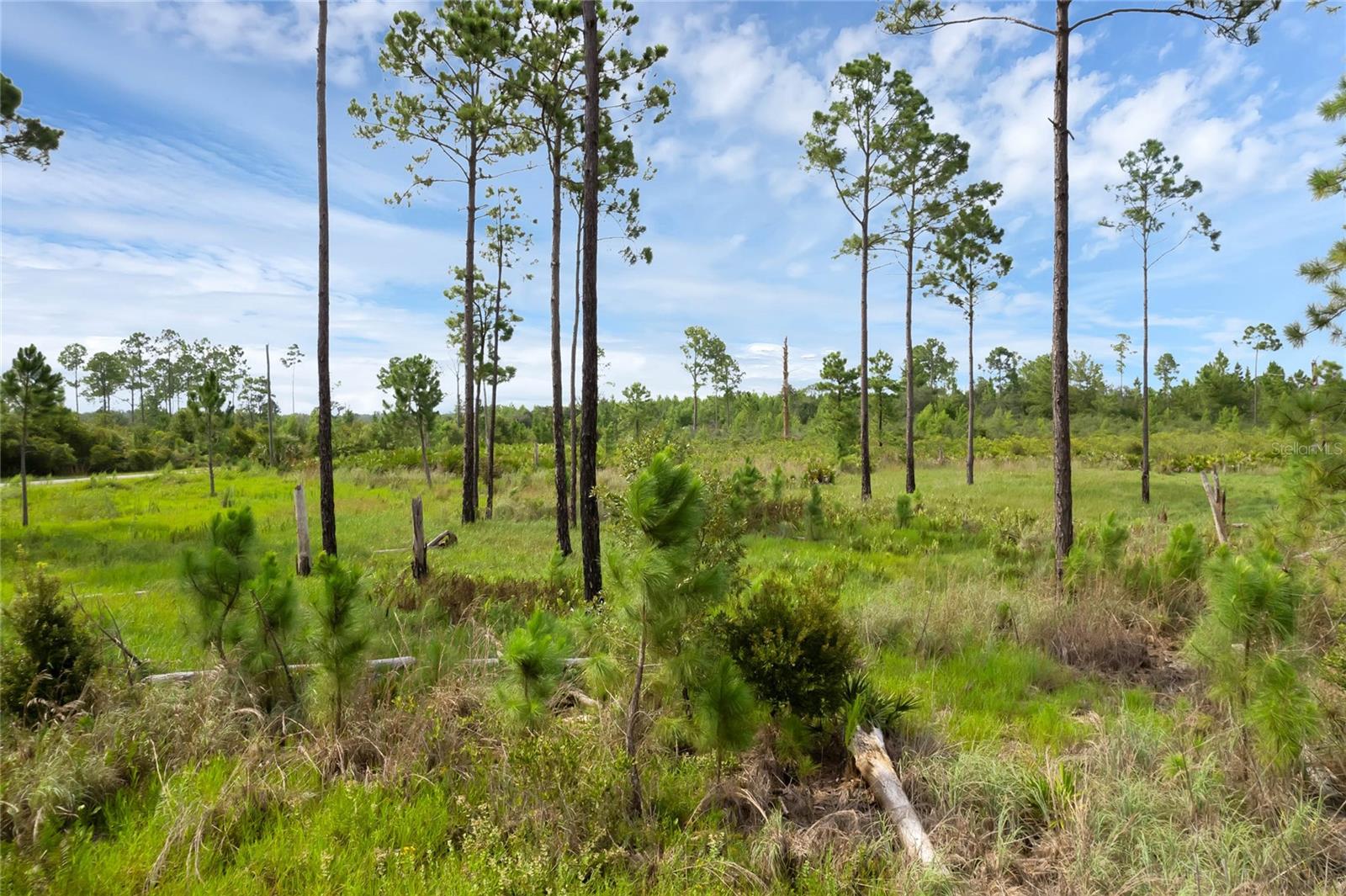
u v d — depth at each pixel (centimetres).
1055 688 544
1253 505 1698
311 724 420
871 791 368
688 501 332
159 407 8794
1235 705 386
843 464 3112
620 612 350
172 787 337
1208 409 5909
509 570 1000
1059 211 842
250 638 452
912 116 1914
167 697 407
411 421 3509
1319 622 514
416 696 458
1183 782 346
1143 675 578
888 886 288
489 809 330
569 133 1496
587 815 319
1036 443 3975
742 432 6259
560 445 1205
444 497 2098
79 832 308
